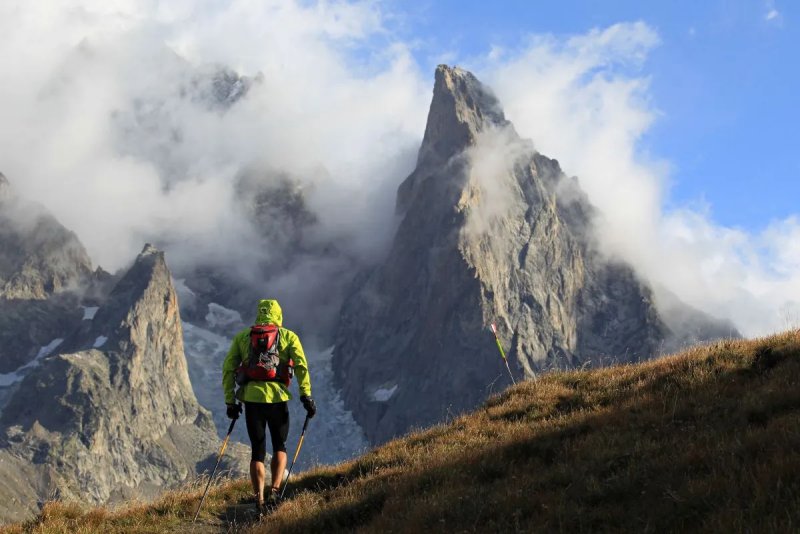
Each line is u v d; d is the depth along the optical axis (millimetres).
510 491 11516
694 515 9172
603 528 9562
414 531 10891
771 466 9742
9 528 13891
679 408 14562
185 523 14156
